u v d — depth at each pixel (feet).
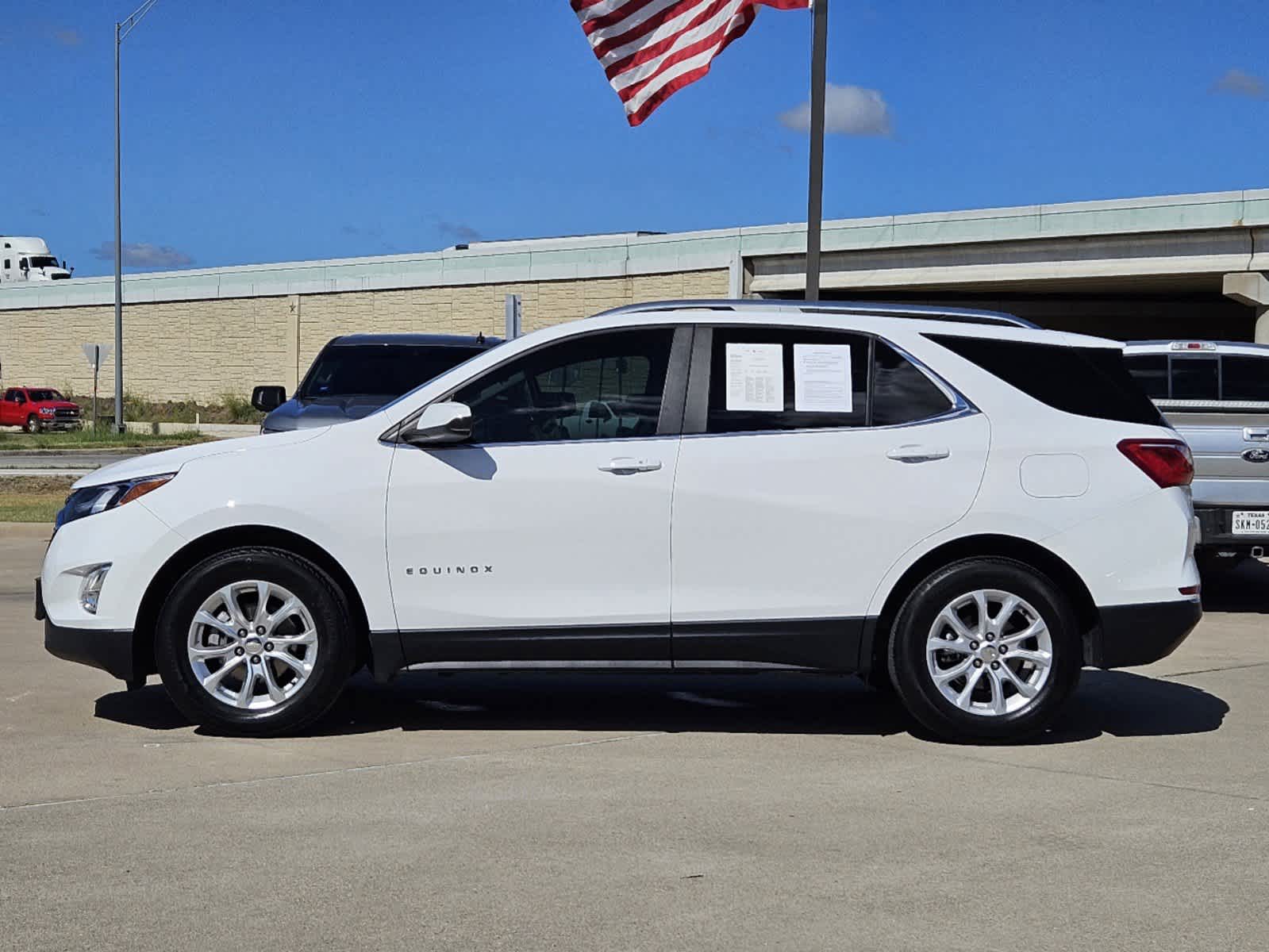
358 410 41.93
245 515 22.12
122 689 26.30
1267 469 38.75
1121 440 22.84
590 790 19.43
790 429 22.65
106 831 17.34
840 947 13.73
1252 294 118.73
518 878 15.67
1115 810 18.66
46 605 22.66
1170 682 28.40
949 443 22.57
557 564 22.33
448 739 22.61
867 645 22.50
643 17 40.29
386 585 22.31
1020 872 16.02
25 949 13.58
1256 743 22.79
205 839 17.07
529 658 22.54
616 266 152.87
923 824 17.90
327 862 16.19
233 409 183.52
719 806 18.67
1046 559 22.79
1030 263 129.29
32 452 127.24
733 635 22.41
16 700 25.30
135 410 193.67
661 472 22.35
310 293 180.55
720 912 14.66
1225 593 45.29
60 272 242.78
